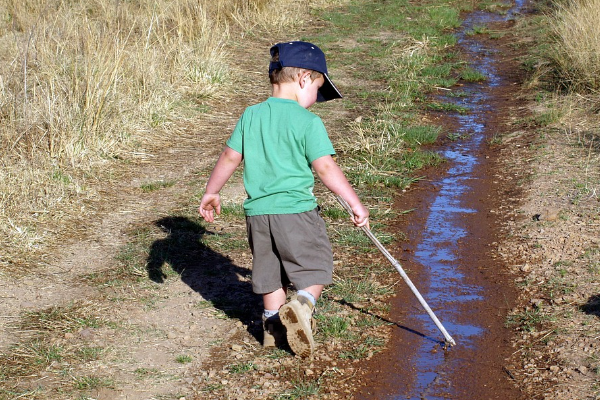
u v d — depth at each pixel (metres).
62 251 5.53
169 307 4.74
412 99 10.20
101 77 7.99
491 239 5.86
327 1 16.03
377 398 3.84
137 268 5.26
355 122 8.91
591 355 4.06
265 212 3.84
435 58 12.33
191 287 5.01
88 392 3.82
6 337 4.33
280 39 13.35
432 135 8.48
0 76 7.77
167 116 8.84
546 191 6.63
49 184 6.52
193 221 6.12
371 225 6.15
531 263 5.31
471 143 8.45
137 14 11.82
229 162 3.93
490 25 15.02
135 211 6.34
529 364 4.09
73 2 12.33
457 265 5.43
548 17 13.49
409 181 7.16
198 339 4.37
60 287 4.99
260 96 10.20
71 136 7.31
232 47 12.47
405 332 4.50
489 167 7.62
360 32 14.02
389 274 5.27
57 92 7.89
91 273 5.19
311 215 3.88
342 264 5.40
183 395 3.82
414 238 5.94
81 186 6.70
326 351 4.25
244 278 5.16
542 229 5.82
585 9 11.02
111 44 9.24
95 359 4.13
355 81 11.04
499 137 8.53
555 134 8.29
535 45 12.87
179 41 10.41
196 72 10.10
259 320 4.59
